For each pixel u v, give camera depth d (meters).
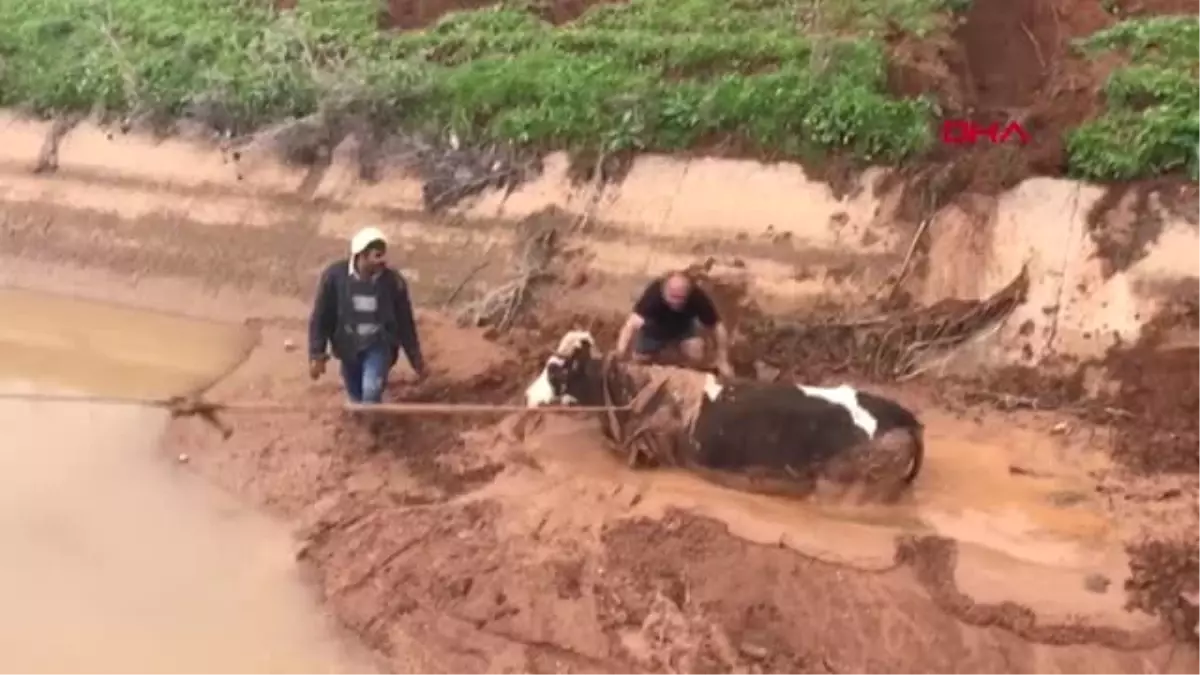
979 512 8.06
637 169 10.73
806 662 7.09
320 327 9.02
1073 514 8.03
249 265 11.15
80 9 13.39
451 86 11.47
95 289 11.38
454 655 7.42
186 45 12.53
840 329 9.60
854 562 7.64
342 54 12.28
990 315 9.48
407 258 10.90
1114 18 11.05
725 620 7.33
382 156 11.38
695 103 10.75
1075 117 10.12
